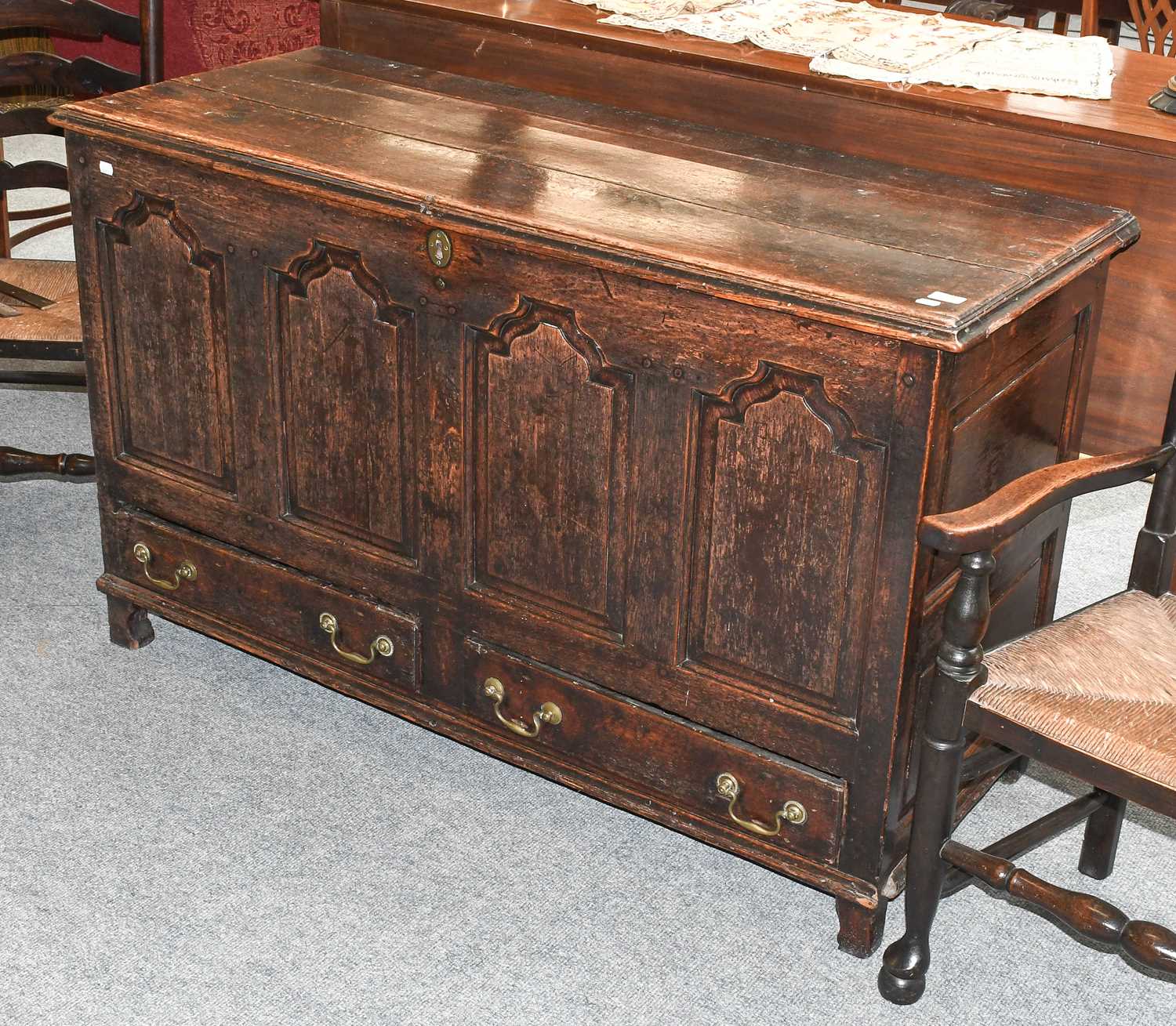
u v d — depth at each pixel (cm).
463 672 262
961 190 245
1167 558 236
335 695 297
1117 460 221
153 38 316
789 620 222
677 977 233
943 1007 229
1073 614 232
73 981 228
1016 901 249
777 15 302
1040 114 251
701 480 223
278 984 229
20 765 273
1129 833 267
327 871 252
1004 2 352
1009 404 223
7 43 469
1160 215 244
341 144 251
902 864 237
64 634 311
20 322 306
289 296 253
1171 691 213
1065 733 202
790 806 232
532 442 237
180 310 267
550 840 261
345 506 263
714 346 213
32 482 365
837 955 239
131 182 262
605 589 239
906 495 204
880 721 219
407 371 245
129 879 248
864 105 266
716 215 229
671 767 244
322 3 322
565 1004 227
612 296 219
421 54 313
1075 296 231
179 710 290
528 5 309
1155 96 260
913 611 211
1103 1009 230
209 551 286
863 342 200
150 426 283
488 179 239
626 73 289
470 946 237
